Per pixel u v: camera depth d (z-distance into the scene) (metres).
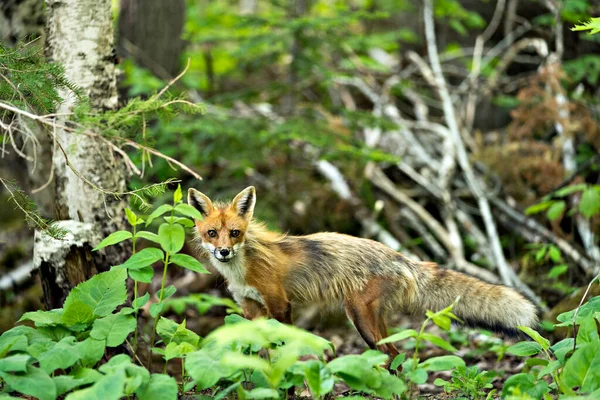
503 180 15.80
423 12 20.88
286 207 15.92
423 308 9.16
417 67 19.27
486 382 7.66
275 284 8.94
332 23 13.95
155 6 16.95
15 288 13.33
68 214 8.67
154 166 13.77
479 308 8.90
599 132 15.04
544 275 13.77
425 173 17.12
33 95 6.97
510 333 8.75
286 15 15.61
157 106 7.10
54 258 8.38
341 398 6.03
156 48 17.16
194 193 9.02
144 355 9.12
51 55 8.63
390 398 6.29
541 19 17.41
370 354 6.04
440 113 19.98
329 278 9.03
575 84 17.33
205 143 16.58
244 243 8.88
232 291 9.23
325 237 9.35
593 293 10.52
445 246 16.00
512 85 18.05
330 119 16.47
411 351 11.53
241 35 15.93
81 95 8.10
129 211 7.15
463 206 16.36
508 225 15.59
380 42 16.39
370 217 16.16
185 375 7.70
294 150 15.84
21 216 15.72
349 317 8.95
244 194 8.90
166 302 11.88
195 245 9.50
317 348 5.33
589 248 13.73
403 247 15.31
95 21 8.61
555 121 15.29
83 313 6.90
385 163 17.39
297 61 15.21
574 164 15.31
